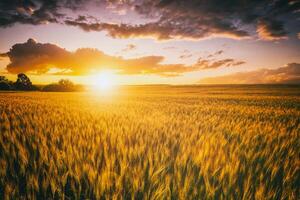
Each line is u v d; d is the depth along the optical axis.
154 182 3.45
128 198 3.31
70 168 3.64
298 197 3.33
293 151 5.00
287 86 95.69
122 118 9.42
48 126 7.06
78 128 6.94
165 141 5.57
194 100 27.84
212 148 5.00
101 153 4.50
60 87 86.06
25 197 3.12
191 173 3.72
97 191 3.18
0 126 7.13
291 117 11.65
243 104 21.53
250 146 5.39
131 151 4.53
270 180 3.63
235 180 3.47
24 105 15.21
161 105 18.36
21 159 4.23
